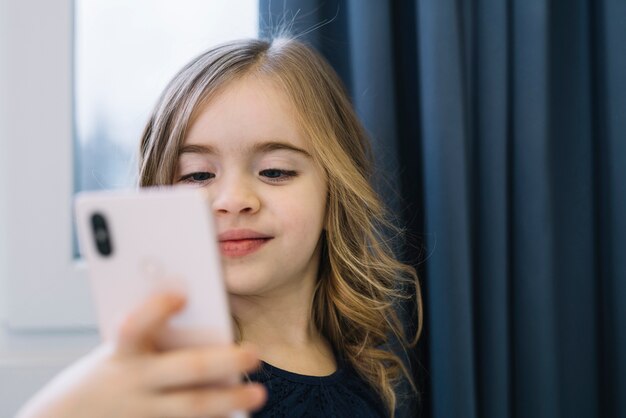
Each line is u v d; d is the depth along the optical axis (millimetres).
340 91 766
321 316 783
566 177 881
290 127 651
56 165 860
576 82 878
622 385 835
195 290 382
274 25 807
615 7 813
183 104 656
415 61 866
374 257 777
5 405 810
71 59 873
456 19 780
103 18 908
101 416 348
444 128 776
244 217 617
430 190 792
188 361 352
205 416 359
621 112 816
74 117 888
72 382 362
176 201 381
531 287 810
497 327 808
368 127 796
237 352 359
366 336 788
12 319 848
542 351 808
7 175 853
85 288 864
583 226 881
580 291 882
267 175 645
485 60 809
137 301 393
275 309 696
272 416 640
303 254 654
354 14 801
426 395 856
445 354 787
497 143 806
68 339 870
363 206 753
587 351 883
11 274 851
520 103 810
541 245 806
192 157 641
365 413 711
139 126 906
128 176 893
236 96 637
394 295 808
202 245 379
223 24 907
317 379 682
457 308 781
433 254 792
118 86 912
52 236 858
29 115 854
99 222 390
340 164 714
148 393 353
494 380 808
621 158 819
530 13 800
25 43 852
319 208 679
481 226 819
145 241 386
